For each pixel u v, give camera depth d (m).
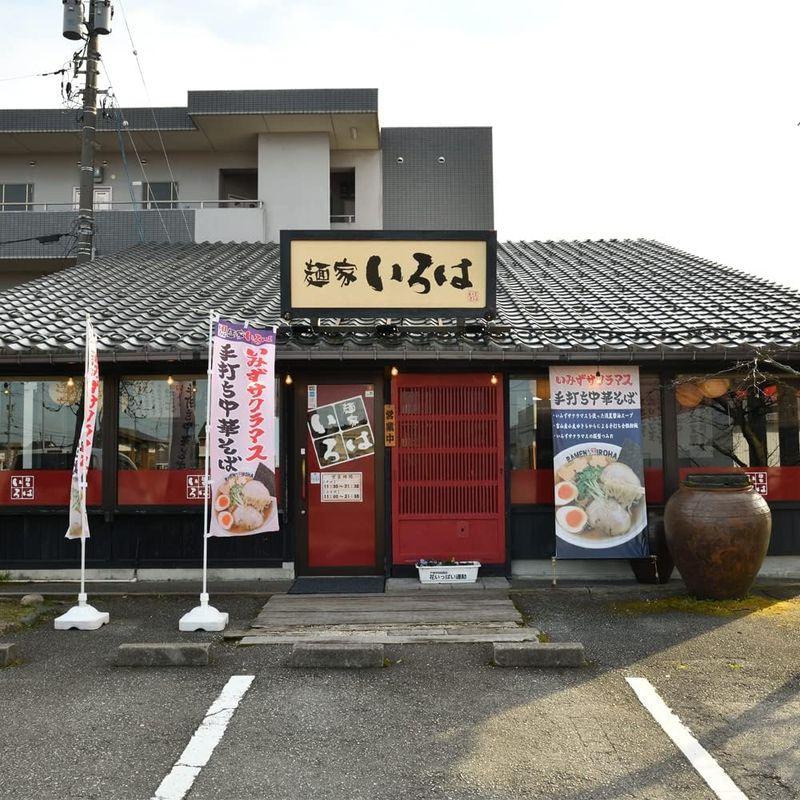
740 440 8.59
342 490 8.65
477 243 8.29
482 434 8.59
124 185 20.25
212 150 20.44
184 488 8.50
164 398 8.54
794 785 3.87
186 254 14.70
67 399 8.56
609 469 8.12
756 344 7.84
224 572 8.52
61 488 8.52
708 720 4.65
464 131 21.41
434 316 8.33
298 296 8.27
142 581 8.45
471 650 6.02
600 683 5.29
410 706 4.91
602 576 8.51
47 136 19.16
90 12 13.20
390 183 21.11
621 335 8.31
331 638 6.30
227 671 5.59
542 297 10.59
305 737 4.46
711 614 6.90
